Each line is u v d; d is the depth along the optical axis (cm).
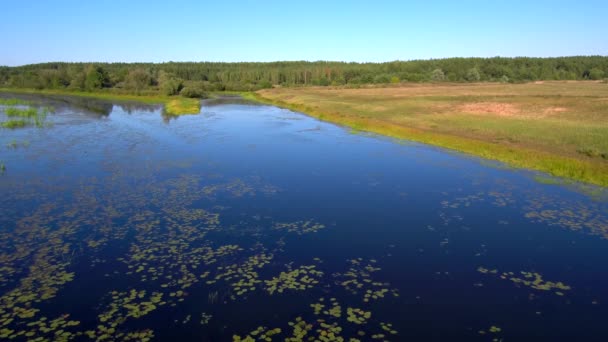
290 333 995
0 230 1545
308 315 1069
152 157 2773
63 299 1123
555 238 1548
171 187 2103
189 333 991
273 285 1209
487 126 3862
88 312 1066
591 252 1438
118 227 1592
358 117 4784
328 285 1215
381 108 5578
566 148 2897
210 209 1808
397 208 1853
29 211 1739
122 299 1126
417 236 1561
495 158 2788
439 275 1282
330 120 4828
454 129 3812
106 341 957
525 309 1109
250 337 977
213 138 3559
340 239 1530
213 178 2288
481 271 1309
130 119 4806
